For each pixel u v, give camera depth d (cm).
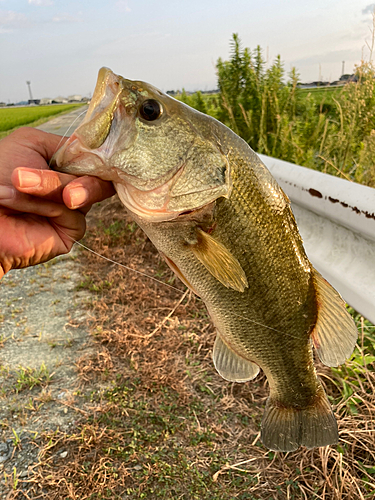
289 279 28
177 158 24
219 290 28
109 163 23
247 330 30
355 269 37
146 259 69
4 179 25
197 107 104
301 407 32
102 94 23
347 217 37
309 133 86
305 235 44
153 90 24
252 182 26
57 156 23
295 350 30
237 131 89
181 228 26
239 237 27
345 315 29
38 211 24
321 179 41
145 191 24
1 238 25
